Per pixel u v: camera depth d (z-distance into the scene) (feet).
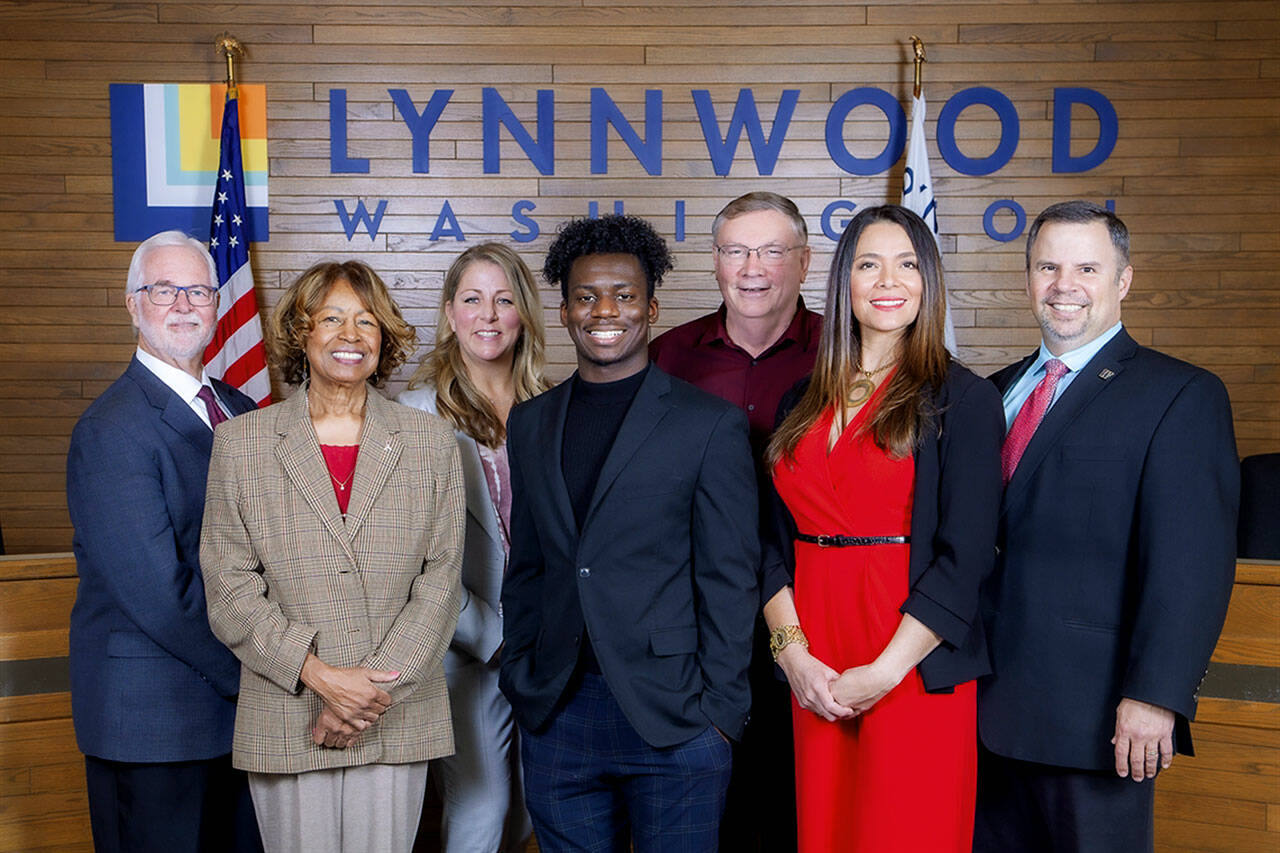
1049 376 7.21
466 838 8.05
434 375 8.60
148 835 7.18
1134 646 6.41
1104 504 6.68
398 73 14.70
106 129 14.61
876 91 14.69
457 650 8.05
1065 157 14.74
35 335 14.73
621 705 6.25
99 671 7.18
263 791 6.53
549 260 6.88
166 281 7.46
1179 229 14.75
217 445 6.72
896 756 6.28
